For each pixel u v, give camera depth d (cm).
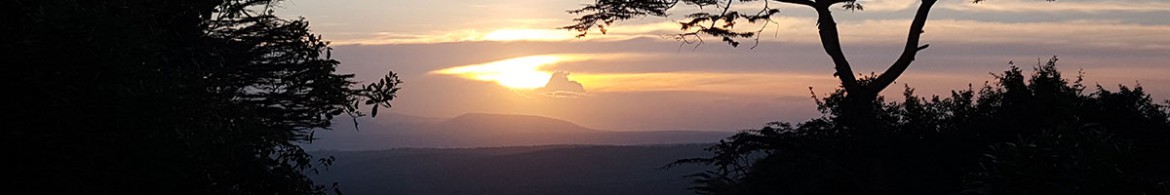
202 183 1045
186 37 1420
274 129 1296
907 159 3506
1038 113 3400
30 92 989
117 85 1001
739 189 3769
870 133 3491
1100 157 902
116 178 988
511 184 16738
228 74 1894
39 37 993
